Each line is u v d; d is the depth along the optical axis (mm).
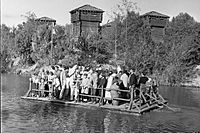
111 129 19609
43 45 80875
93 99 26641
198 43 71562
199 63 73000
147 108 25328
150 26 91125
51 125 20312
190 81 64875
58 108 26031
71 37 77625
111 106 25047
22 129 19141
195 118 23734
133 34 75375
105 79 25656
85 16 91062
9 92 37938
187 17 87562
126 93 25906
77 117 22703
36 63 81125
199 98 38344
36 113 24016
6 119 21734
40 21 96562
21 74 80188
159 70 66562
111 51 71812
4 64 88812
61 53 73438
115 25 74125
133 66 62500
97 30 91062
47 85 30281
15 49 93375
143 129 19906
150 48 68438
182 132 19594
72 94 27734
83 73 27094
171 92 47250
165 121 22422
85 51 71125
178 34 78875
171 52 67875
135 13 80312
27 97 30438
